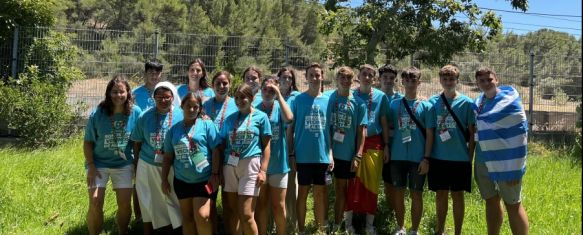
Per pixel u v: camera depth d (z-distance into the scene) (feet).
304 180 18.22
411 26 38.19
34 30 39.14
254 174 16.34
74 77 38.91
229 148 16.52
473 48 38.34
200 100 16.48
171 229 19.30
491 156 16.49
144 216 17.84
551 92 43.47
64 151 31.99
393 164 19.35
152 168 17.25
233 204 17.03
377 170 19.38
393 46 39.47
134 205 20.11
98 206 17.39
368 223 19.58
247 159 16.29
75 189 23.88
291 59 41.93
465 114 18.21
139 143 17.78
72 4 113.09
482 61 42.34
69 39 40.01
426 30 38.14
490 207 17.61
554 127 43.29
